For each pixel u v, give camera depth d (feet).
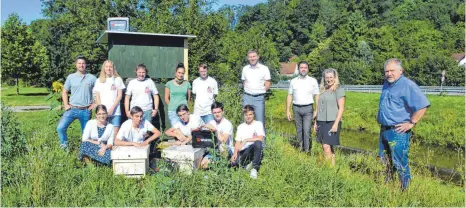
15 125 23.13
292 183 18.84
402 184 19.52
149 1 79.92
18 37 132.98
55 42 89.35
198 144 21.85
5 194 17.29
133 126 22.89
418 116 18.75
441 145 52.03
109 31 27.09
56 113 30.14
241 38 87.10
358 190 18.65
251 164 21.15
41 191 17.10
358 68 190.19
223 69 75.31
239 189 17.61
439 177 25.90
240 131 22.22
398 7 341.41
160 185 17.15
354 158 28.04
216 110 22.39
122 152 20.31
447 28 274.16
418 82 164.04
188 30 71.77
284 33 339.16
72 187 17.93
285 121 70.23
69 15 84.69
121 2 79.92
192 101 35.63
